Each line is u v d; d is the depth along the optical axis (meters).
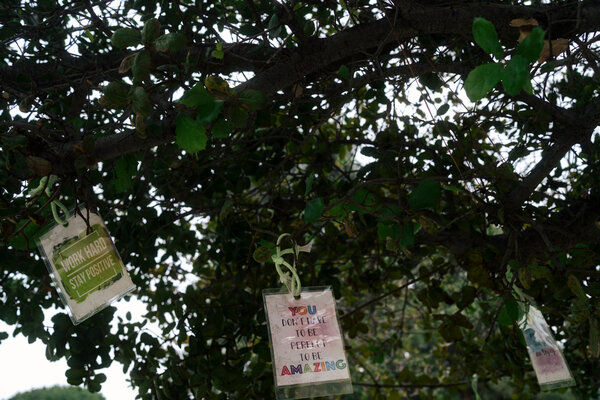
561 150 2.04
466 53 2.45
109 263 1.51
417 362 5.54
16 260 2.12
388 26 1.82
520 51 1.03
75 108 2.25
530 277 1.75
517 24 1.35
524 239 2.38
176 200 2.43
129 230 2.41
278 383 1.38
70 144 1.49
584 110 2.26
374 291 3.19
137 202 2.30
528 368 3.12
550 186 2.59
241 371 2.19
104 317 2.00
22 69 2.20
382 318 5.35
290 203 2.95
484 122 2.15
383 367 4.92
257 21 1.70
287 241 1.59
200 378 2.14
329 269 2.91
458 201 2.32
